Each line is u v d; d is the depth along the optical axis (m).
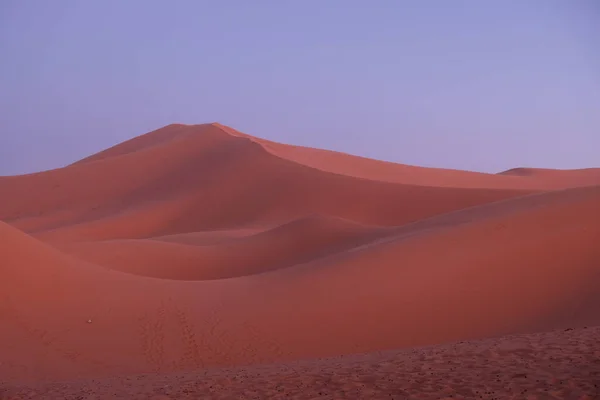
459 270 18.31
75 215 66.75
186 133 86.94
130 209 64.25
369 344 15.52
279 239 36.69
